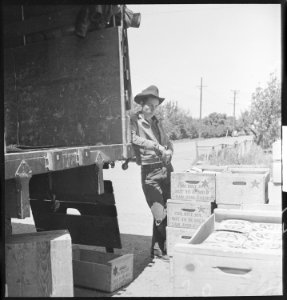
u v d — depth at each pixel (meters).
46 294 2.12
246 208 2.84
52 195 2.95
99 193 2.64
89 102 3.01
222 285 1.95
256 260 1.92
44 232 2.29
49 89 3.21
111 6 2.82
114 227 2.88
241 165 2.95
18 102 3.35
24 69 3.30
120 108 2.87
